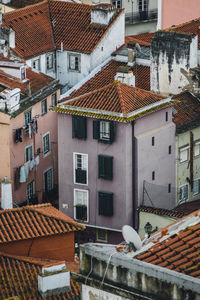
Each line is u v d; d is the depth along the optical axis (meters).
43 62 146.75
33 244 93.19
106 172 117.75
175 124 123.44
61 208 122.75
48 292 82.94
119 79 127.88
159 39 133.62
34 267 88.06
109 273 59.19
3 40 139.12
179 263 58.78
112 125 115.50
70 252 95.38
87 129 117.56
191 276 56.28
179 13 157.25
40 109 131.38
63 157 120.62
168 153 122.56
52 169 135.50
